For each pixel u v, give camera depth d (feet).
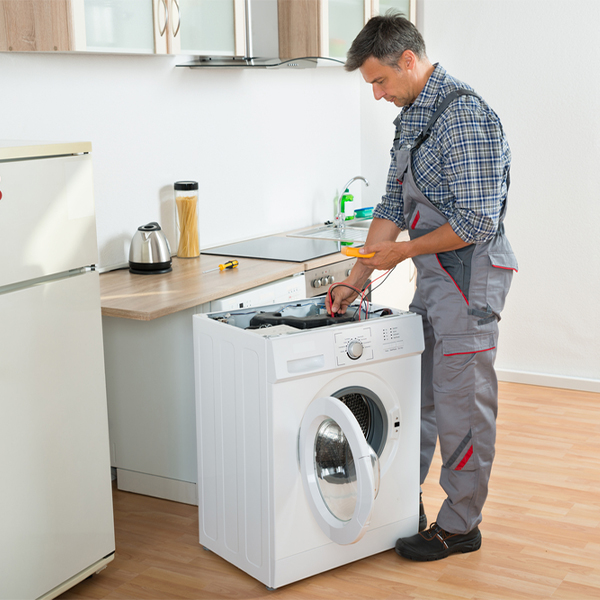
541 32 12.76
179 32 9.34
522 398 13.03
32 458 6.73
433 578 7.61
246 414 7.29
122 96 9.93
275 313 8.00
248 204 12.41
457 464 7.79
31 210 6.44
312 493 7.29
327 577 7.66
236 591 7.45
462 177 7.13
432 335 8.30
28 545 6.79
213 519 8.04
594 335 13.28
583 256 13.11
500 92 13.23
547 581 7.52
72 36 7.91
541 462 10.37
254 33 11.39
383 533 8.02
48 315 6.73
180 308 8.08
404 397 7.85
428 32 13.62
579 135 12.78
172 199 10.92
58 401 6.92
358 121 15.08
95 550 7.52
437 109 7.33
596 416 12.13
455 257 7.49
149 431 9.43
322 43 11.38
